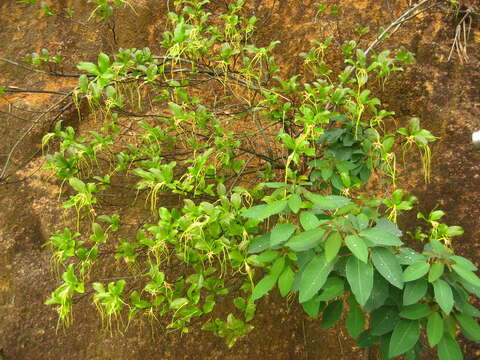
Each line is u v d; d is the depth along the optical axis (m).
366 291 1.39
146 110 3.09
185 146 2.73
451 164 2.85
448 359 1.57
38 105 3.14
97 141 2.29
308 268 1.47
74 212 2.93
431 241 1.55
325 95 2.05
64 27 3.45
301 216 1.52
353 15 3.27
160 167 2.16
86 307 2.82
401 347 1.58
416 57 3.11
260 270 2.76
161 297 2.03
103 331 2.80
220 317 2.81
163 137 2.32
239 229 1.79
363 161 2.13
